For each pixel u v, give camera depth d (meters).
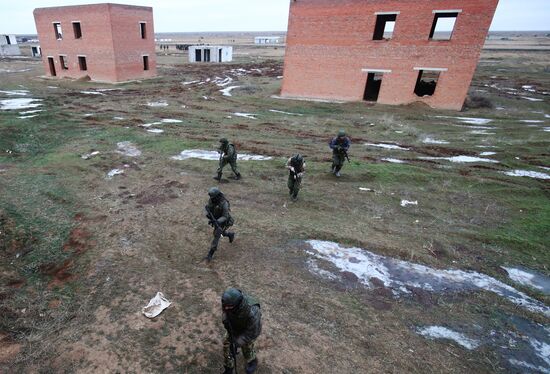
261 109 23.38
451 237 8.09
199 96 27.52
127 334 5.08
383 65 24.39
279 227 8.27
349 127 18.72
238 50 99.12
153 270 6.59
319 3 24.92
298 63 27.03
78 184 10.62
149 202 9.47
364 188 10.78
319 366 4.62
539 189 10.66
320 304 5.84
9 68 46.50
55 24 36.06
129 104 23.72
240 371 4.49
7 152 13.42
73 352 4.77
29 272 6.62
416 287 6.41
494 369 4.72
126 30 34.41
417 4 22.05
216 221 6.57
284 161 12.99
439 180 11.37
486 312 5.83
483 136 16.83
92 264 6.72
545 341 5.27
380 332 5.29
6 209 8.88
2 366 4.55
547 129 18.05
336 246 7.61
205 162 12.73
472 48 21.48
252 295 5.97
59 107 22.00
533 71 47.19
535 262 7.21
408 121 20.19
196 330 5.19
